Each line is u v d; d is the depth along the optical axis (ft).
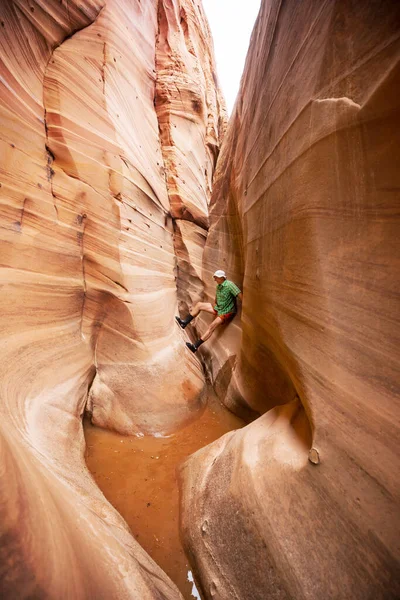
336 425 5.95
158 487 9.92
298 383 7.79
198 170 26.73
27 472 5.08
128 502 9.15
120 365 13.79
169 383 14.76
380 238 5.40
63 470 7.49
